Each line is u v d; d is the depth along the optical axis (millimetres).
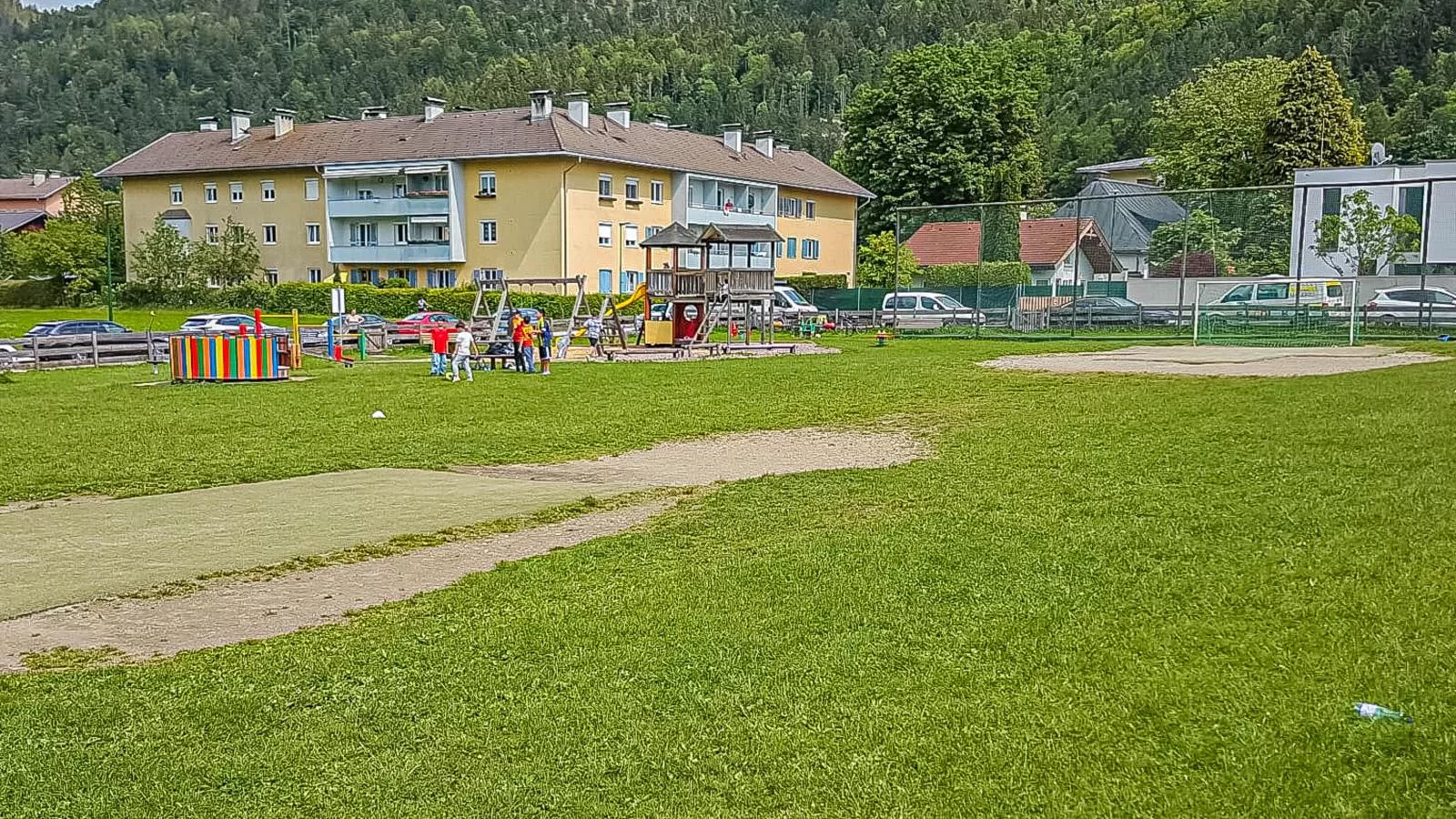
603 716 5062
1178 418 13359
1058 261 45156
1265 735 4535
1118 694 4992
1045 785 4293
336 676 5727
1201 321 34625
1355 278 30531
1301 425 11688
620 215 58000
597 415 17500
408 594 7367
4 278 77062
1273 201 37344
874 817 4141
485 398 20359
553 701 5266
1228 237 38312
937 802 4223
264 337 25344
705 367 26438
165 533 9445
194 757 4809
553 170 54844
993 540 7680
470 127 58688
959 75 70812
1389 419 11492
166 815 4336
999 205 37656
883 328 39812
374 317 47094
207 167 63094
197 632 6633
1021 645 5633
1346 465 9242
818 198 69938
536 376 25062
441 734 4953
